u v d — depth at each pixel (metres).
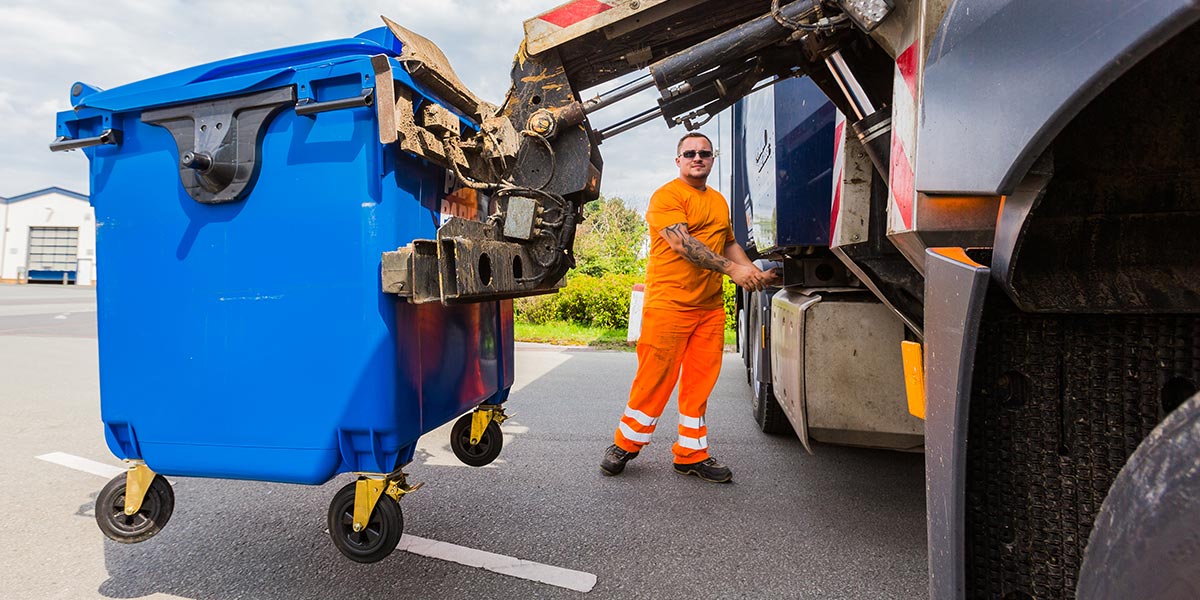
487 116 2.53
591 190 2.65
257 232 2.01
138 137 2.11
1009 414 1.32
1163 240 1.24
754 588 2.44
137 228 2.12
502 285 2.17
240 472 2.07
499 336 2.97
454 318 2.46
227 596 2.36
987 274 1.15
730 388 6.71
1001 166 1.06
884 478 3.71
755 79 2.58
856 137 2.28
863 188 2.28
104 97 2.09
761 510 3.22
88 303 21.25
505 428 4.92
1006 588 1.33
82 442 4.50
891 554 2.73
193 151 2.00
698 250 3.33
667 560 2.67
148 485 2.22
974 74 1.14
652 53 2.65
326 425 1.99
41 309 18.41
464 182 2.24
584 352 9.93
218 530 2.96
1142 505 0.90
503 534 2.92
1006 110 1.04
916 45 1.45
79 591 2.40
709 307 3.63
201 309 2.07
